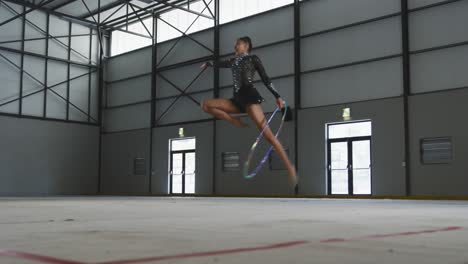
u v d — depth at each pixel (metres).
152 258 2.62
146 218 6.60
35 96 29.91
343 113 22.06
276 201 17.19
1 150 28.55
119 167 32.12
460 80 19.08
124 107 32.25
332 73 22.75
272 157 24.36
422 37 20.16
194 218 6.59
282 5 24.89
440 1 19.69
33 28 29.88
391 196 20.08
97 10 30.70
